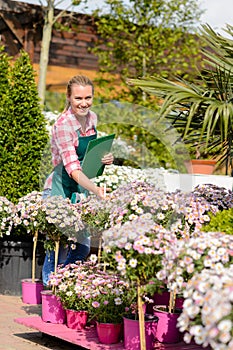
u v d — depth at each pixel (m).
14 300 5.59
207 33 4.76
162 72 10.21
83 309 4.12
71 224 4.41
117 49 10.48
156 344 3.78
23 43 10.10
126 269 3.27
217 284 2.62
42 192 4.77
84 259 4.90
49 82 10.77
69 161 4.35
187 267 3.01
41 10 10.09
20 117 6.02
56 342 4.29
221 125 3.95
